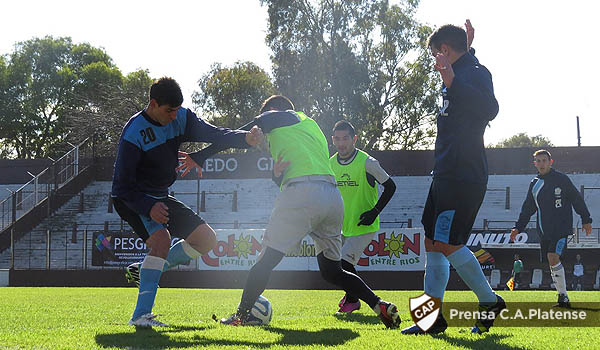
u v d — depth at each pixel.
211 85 56.28
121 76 67.44
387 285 24.64
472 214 4.52
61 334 4.43
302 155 4.98
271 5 47.56
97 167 42.38
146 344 3.83
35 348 3.66
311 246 25.39
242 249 25.69
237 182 40.75
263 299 5.44
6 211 38.06
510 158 38.84
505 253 26.58
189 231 5.30
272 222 5.00
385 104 49.72
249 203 39.56
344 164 7.71
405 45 48.03
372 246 24.81
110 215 39.25
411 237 24.62
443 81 4.28
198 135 5.26
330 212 5.01
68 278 28.83
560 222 8.71
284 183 5.00
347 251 7.68
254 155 40.84
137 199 4.86
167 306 8.38
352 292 5.10
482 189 4.50
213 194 40.19
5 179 45.25
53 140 67.44
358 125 47.22
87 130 49.81
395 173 39.56
